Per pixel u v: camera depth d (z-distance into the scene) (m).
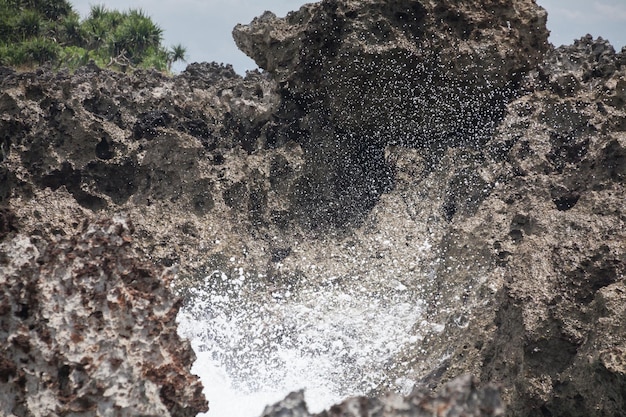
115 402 6.77
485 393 5.33
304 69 15.99
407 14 15.22
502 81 15.62
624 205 11.89
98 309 7.18
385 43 15.13
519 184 14.20
